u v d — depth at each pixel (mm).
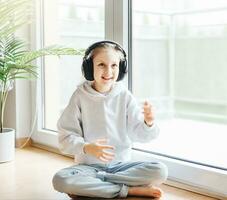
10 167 1840
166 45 3756
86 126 1486
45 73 2318
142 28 3336
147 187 1395
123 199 1385
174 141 2363
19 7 2055
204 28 3678
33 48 2271
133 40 1847
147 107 1417
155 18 3461
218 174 1397
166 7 3492
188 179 1493
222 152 2020
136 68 2418
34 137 2287
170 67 3973
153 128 1438
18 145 2268
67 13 2445
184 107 3982
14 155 2020
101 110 1479
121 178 1396
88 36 2314
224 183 1378
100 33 2057
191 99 3975
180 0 3582
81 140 1430
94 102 1483
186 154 1821
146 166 1404
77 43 2383
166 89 4098
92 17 2268
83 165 1466
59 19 2402
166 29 3664
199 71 3895
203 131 2961
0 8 1949
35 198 1414
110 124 1479
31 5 2191
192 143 2342
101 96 1477
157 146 1882
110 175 1413
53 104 2348
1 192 1478
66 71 2375
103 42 1480
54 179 1375
